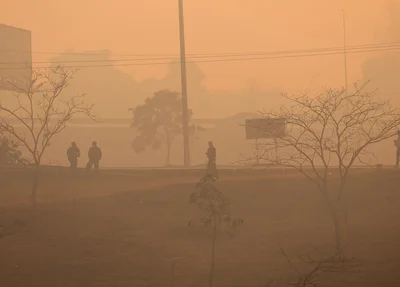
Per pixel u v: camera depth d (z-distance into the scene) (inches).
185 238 2721.5
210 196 2082.9
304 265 2284.7
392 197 3400.6
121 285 2085.4
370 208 3257.9
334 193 3447.3
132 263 2361.0
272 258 2395.4
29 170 4414.4
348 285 2011.6
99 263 2356.1
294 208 3218.5
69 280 2146.9
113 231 2839.6
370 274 2135.8
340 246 2399.1
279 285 2005.4
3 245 2598.4
